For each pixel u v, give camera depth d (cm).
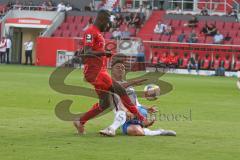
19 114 3894
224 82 8431
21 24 12156
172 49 11094
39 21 12181
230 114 4288
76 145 2716
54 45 11469
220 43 11119
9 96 5200
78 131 3052
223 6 12769
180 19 12012
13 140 2819
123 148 2669
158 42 11094
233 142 2925
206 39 11244
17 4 12912
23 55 12425
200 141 2927
